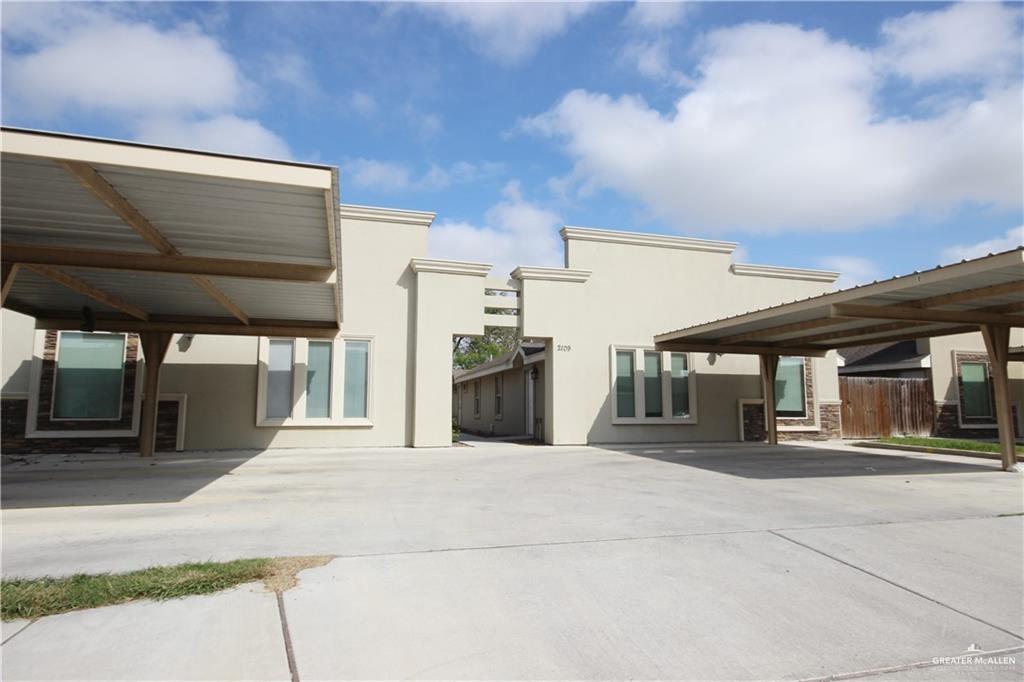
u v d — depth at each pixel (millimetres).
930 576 4555
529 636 3410
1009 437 10680
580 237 16125
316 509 6699
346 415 13961
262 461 11383
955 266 8039
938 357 19984
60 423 12398
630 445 15453
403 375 14328
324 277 8250
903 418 19281
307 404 13727
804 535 5668
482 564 4656
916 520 6336
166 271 7836
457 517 6328
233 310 10836
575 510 6750
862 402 18828
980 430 20125
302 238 7465
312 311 11672
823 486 8648
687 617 3730
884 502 7359
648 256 16672
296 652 3139
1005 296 9039
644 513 6594
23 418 12227
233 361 13414
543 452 13617
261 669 2947
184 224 6984
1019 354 19234
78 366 12602
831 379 18188
